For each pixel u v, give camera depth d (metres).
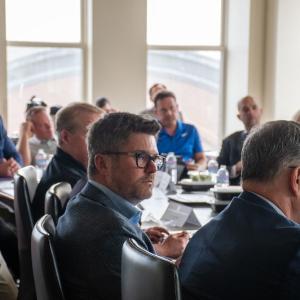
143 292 1.96
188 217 4.59
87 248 2.62
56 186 3.99
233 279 2.37
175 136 9.17
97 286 2.58
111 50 11.89
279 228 2.36
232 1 12.62
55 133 4.62
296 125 2.49
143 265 1.96
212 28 12.73
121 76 11.96
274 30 12.07
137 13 11.95
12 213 5.23
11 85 11.86
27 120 9.07
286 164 2.43
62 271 2.67
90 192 2.91
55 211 3.79
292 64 11.62
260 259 2.34
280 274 2.31
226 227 2.47
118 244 2.61
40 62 11.99
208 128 12.88
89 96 12.12
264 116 12.42
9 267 4.85
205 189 6.30
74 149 4.52
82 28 12.12
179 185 6.70
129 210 2.97
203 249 2.49
